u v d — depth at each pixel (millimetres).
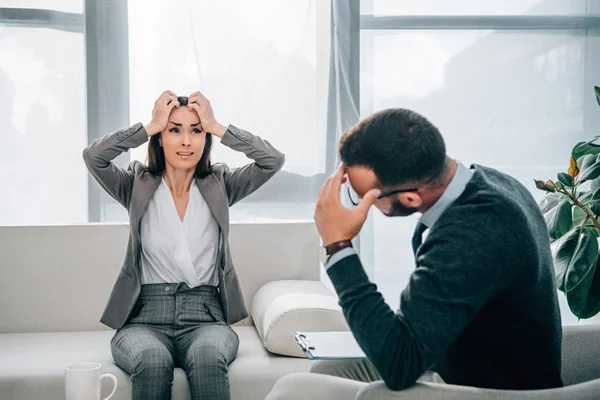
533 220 1333
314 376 1347
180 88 3357
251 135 2504
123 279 2377
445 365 1357
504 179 1396
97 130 3303
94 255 2873
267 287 2846
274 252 3006
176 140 2395
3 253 2834
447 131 3611
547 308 1279
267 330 2363
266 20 3396
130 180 2492
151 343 2158
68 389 1640
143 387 2062
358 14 3480
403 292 1244
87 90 3297
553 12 3635
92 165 2402
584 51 3664
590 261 2623
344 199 3332
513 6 3611
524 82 3643
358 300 1240
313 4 3426
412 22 3535
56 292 2852
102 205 3303
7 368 2230
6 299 2828
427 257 1213
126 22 3311
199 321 2371
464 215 1222
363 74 3506
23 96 3266
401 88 3553
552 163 3676
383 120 1283
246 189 2594
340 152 1331
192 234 2441
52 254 2852
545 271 1300
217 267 2459
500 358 1290
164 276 2416
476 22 3588
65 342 2623
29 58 3264
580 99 3674
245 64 3395
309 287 2764
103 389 2166
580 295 2623
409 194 1291
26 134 3271
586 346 1507
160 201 2451
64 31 3277
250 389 2227
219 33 3371
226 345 2213
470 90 3609
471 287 1172
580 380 1492
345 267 1272
